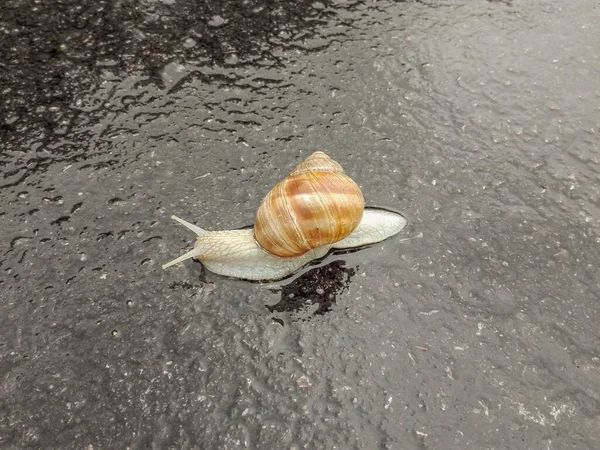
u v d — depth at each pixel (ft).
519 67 0.86
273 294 0.61
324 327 0.59
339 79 0.82
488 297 0.62
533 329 0.60
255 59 0.83
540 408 0.54
